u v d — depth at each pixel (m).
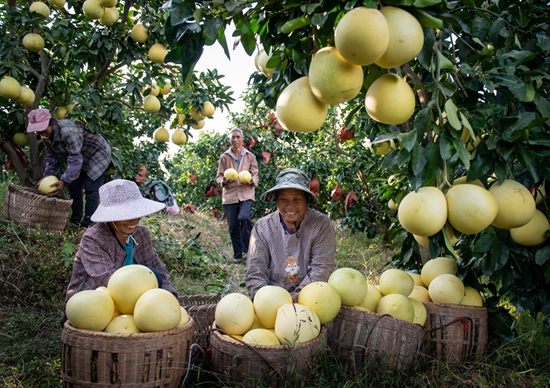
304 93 1.70
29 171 6.09
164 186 8.22
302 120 1.71
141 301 2.20
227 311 2.41
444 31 2.11
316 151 8.27
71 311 2.13
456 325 2.65
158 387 2.12
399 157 1.79
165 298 2.20
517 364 2.68
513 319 2.85
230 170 6.21
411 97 1.70
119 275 2.32
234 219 6.39
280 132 9.34
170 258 5.63
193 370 2.50
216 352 2.33
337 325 2.62
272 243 3.05
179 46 1.69
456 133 1.73
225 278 5.59
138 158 8.42
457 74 1.94
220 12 1.64
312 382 2.27
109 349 2.05
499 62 1.96
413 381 2.39
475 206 1.79
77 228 5.48
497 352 2.54
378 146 3.15
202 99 6.07
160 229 6.67
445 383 2.37
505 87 2.01
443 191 1.92
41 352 2.92
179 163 14.15
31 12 5.11
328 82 1.58
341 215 7.91
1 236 4.70
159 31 5.42
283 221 3.08
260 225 3.11
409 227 1.84
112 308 2.23
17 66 5.25
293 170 3.02
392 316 2.52
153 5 5.58
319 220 3.05
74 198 5.61
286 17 1.82
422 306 2.71
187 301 3.26
